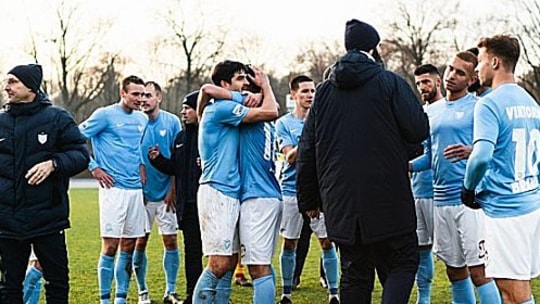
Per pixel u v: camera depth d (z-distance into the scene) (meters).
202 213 5.03
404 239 4.42
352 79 4.37
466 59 5.34
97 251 11.32
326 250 6.89
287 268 6.92
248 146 5.06
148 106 7.17
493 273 4.28
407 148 4.47
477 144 4.17
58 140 5.05
